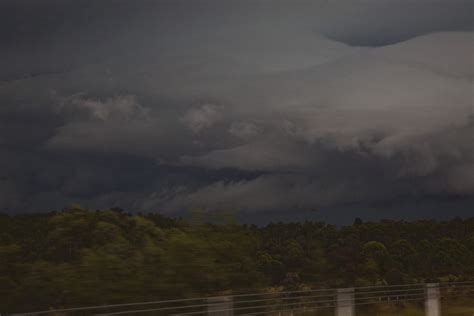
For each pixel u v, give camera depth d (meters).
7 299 16.17
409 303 23.91
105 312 16.72
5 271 16.39
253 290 19.53
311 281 25.09
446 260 49.59
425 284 23.69
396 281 39.91
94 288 16.66
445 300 25.67
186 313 16.64
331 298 20.92
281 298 19.72
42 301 16.31
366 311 23.20
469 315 24.61
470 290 25.67
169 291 17.70
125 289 17.09
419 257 49.66
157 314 17.42
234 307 18.94
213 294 18.66
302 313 20.17
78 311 16.47
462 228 56.91
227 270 18.88
